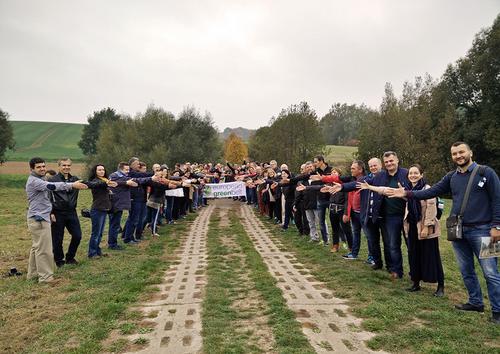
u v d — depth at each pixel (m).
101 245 10.31
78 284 6.72
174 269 7.84
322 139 38.12
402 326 4.77
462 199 5.11
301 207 11.62
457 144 5.10
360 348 4.20
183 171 16.73
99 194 8.73
